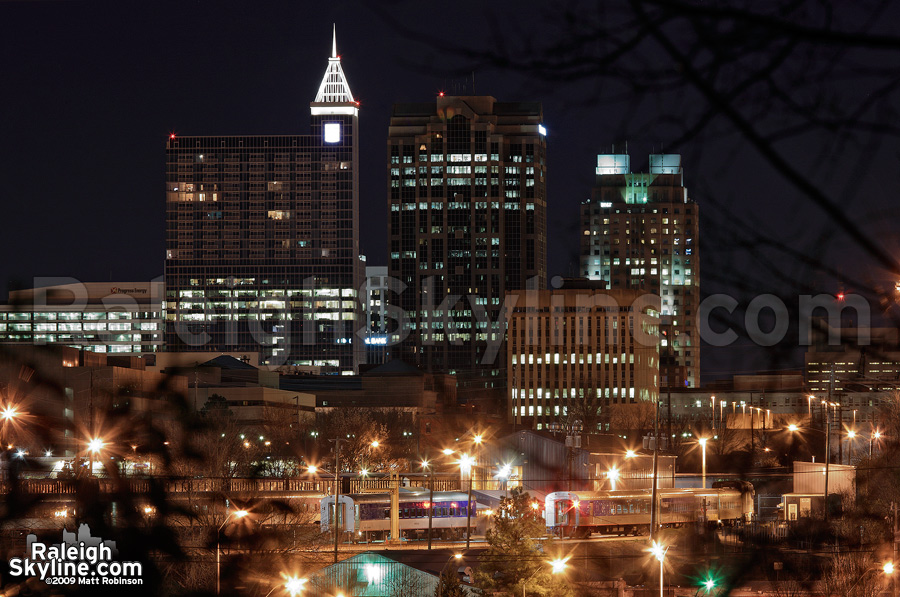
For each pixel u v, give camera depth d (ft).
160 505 126.41
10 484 119.75
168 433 126.52
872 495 223.92
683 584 537.65
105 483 124.36
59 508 124.67
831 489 605.73
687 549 639.35
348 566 593.83
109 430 122.83
